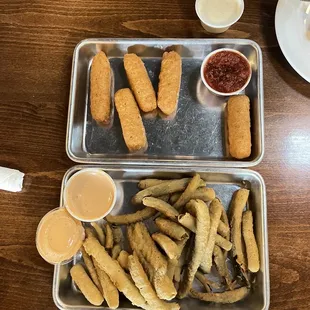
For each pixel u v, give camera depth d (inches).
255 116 15.4
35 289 14.6
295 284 14.1
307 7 15.8
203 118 15.8
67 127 15.1
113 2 16.8
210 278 14.4
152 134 15.7
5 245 14.9
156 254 13.6
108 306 13.7
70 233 14.3
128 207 15.2
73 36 16.6
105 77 15.8
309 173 14.9
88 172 14.6
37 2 16.9
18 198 15.3
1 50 16.6
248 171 14.5
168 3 16.6
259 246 14.2
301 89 15.7
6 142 15.8
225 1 15.8
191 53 16.3
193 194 14.3
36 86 16.3
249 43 15.7
